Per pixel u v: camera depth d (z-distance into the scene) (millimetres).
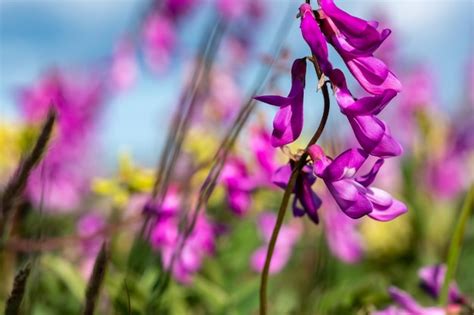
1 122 594
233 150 499
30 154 383
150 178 523
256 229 640
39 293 504
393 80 382
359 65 384
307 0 384
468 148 859
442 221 776
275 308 564
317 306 499
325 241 528
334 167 381
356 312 489
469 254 725
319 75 384
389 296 487
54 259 486
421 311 455
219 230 501
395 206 387
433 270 468
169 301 494
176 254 445
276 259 587
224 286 549
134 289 450
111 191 523
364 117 382
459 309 455
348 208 383
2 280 498
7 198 386
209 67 462
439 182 849
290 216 604
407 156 842
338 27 383
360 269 666
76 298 516
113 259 515
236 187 496
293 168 392
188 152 553
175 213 488
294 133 385
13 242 432
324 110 385
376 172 387
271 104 385
